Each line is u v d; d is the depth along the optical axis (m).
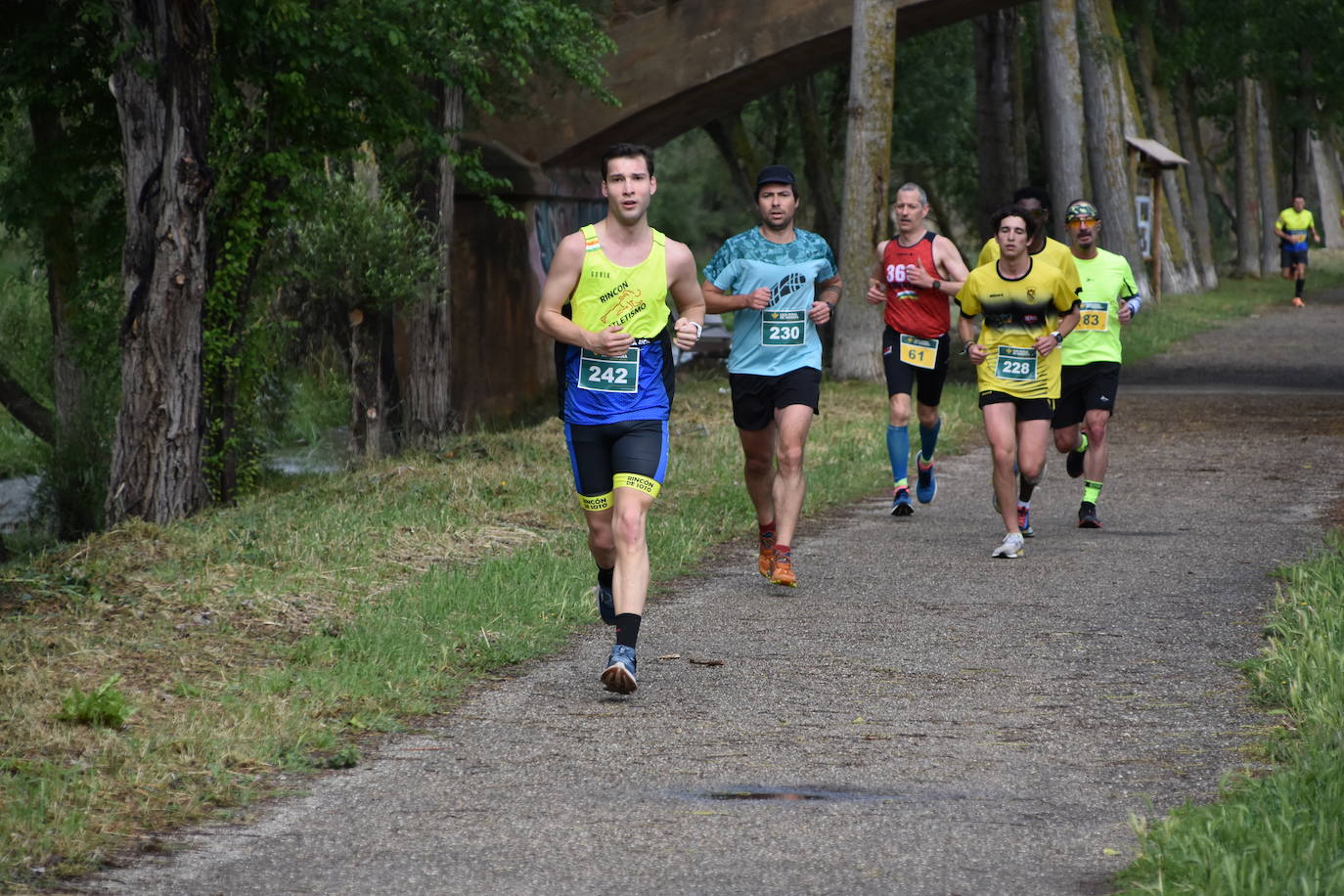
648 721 13.59
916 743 12.73
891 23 47.91
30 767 11.70
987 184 80.06
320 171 35.38
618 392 14.43
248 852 10.34
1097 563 20.81
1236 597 18.36
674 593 19.48
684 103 53.72
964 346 21.81
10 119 32.62
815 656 15.91
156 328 27.67
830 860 9.99
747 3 50.91
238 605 17.61
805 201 99.19
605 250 14.31
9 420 56.03
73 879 9.79
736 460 31.11
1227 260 141.50
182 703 13.74
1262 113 117.12
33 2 30.27
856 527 24.56
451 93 40.53
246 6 28.47
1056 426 24.03
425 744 12.95
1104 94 76.50
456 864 10.05
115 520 27.83
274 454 44.88
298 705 13.65
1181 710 13.52
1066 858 9.95
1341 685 12.95
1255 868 8.76
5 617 16.91
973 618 17.59
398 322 50.56
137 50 27.03
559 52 35.34
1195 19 100.69
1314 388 46.12
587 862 10.03
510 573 19.53
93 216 35.59
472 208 52.66
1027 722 13.31
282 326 37.47
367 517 23.81
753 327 19.17
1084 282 23.62
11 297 45.25
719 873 9.80
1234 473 29.62
